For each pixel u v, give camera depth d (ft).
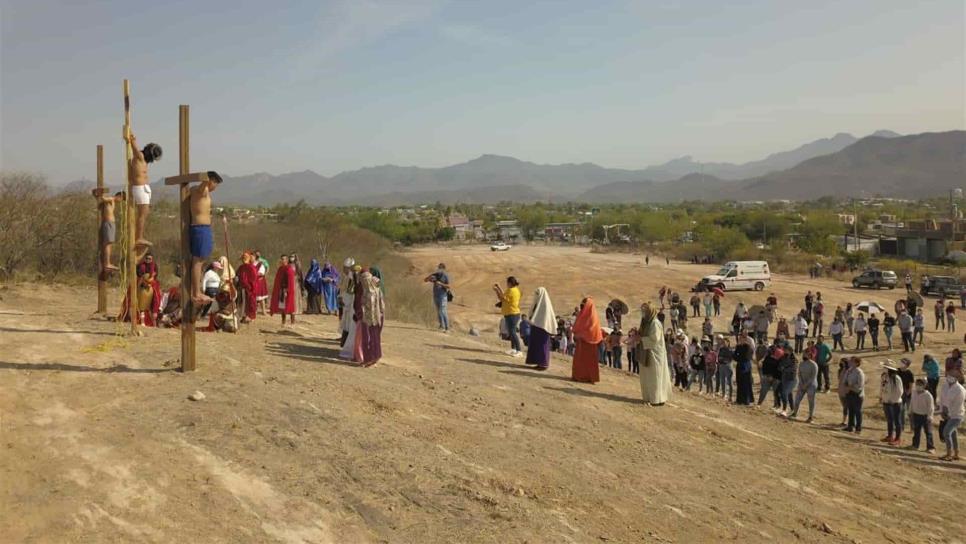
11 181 64.23
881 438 51.29
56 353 30.86
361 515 19.83
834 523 27.02
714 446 34.81
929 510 31.91
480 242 442.91
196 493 19.17
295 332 44.86
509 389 37.76
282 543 17.47
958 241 228.02
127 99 34.94
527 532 20.31
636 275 208.54
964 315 126.00
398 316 86.17
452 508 21.09
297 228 159.33
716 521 24.40
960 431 56.80
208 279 41.65
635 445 31.71
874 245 265.13
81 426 22.52
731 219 345.31
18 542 15.40
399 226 412.77
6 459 19.29
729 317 132.36
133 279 36.04
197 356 33.06
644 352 40.60
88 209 69.26
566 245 410.52
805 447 40.01
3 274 61.21
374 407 29.43
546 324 45.01
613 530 21.90
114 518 17.16
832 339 103.65
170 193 103.09
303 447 23.65
